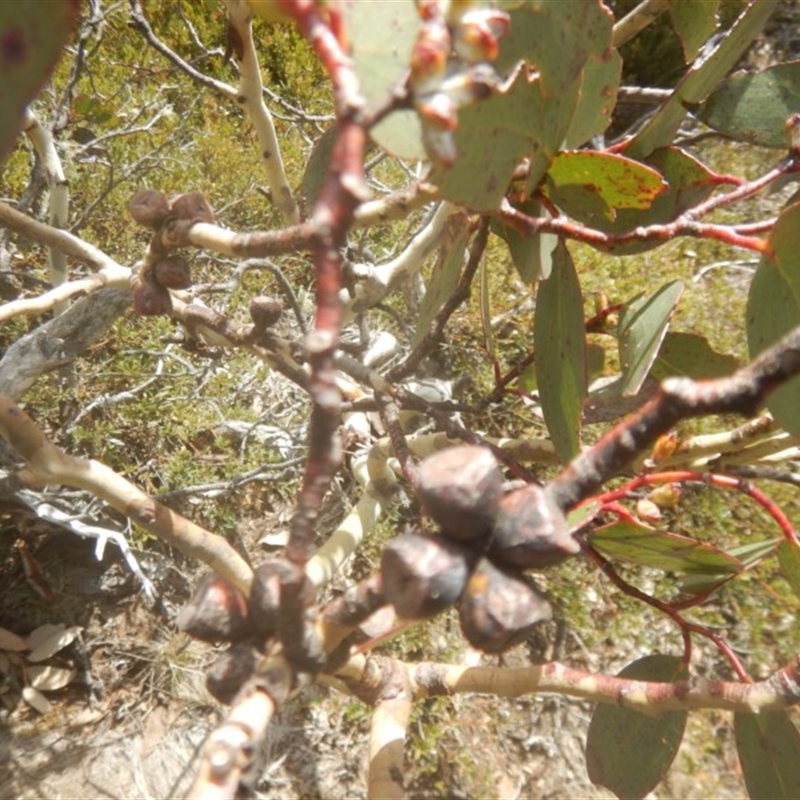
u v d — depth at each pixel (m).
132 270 0.26
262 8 0.12
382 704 0.21
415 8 0.12
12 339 0.52
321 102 0.68
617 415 0.27
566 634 0.57
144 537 0.53
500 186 0.14
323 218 0.08
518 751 0.54
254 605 0.12
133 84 0.69
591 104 0.18
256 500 0.57
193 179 0.65
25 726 0.51
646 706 0.17
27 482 0.18
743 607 0.58
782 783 0.23
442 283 0.24
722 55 0.20
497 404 0.61
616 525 0.20
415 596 0.11
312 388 0.09
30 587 0.54
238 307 0.57
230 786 0.11
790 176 0.26
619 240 0.18
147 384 0.54
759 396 0.10
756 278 0.19
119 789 0.49
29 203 0.45
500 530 0.11
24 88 0.10
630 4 0.87
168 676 0.53
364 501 0.31
